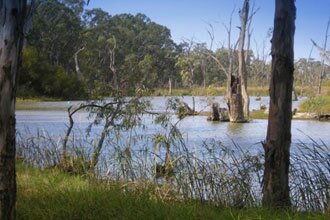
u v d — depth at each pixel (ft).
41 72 239.50
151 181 30.27
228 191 28.02
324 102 147.64
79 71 273.33
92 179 32.73
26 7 18.22
